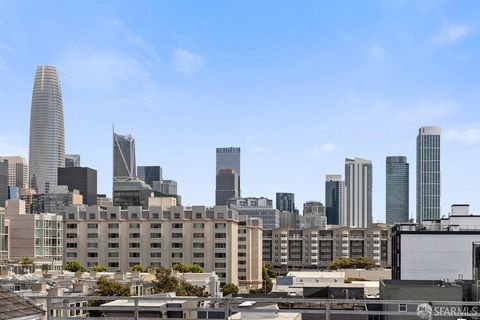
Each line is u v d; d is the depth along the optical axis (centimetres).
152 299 2116
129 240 19850
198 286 12125
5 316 1944
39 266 19575
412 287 6384
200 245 19500
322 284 9712
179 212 19688
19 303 2122
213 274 13950
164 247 19675
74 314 7750
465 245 9962
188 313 5716
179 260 19575
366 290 9169
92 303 7969
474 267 9881
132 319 2147
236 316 3800
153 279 12344
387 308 6388
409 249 10094
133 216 19912
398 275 10288
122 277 11400
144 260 19738
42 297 2209
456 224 10594
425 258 10038
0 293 2130
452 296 6331
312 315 6022
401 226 10569
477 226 10562
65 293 8119
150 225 19788
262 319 3700
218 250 19450
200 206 19612
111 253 19900
